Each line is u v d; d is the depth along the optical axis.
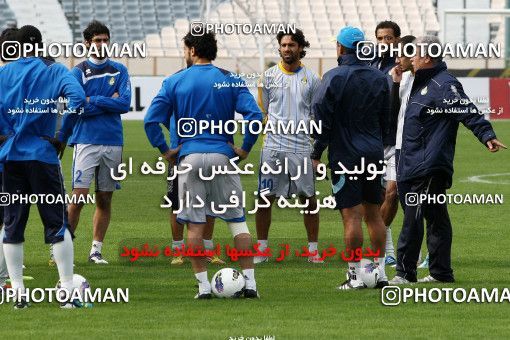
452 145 35.81
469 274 38.44
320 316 30.41
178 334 27.75
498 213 58.66
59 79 31.36
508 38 160.38
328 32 170.00
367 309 31.59
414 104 35.66
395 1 175.38
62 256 31.56
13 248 31.83
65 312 31.08
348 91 34.09
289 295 34.06
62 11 168.88
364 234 51.59
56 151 31.48
